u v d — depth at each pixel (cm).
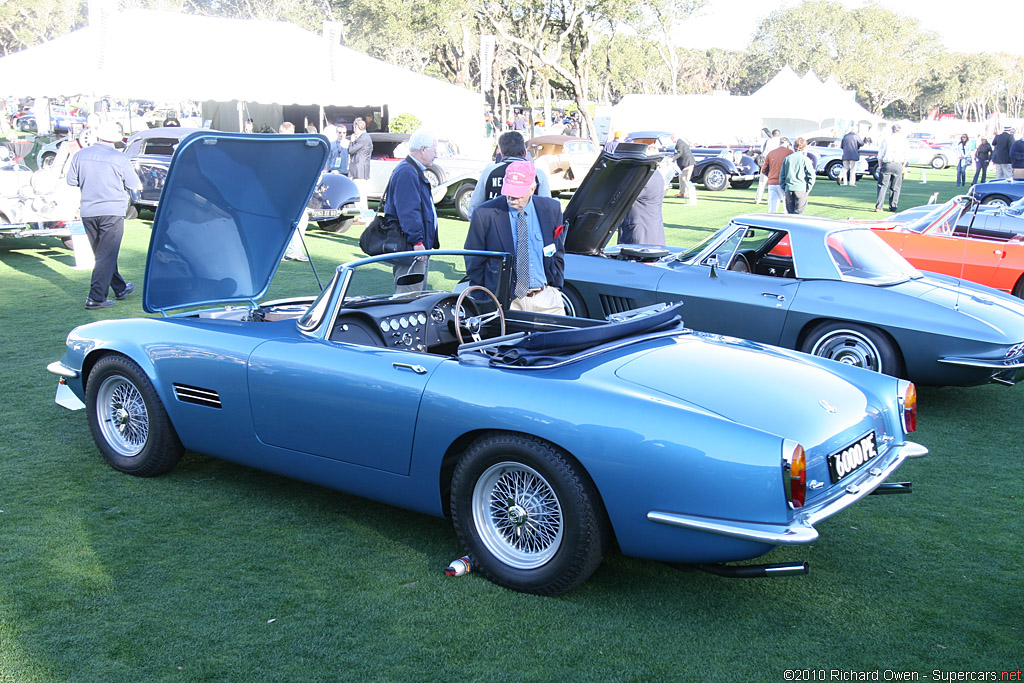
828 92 3794
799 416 312
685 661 289
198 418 415
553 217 489
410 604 324
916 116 12262
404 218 595
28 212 1118
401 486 358
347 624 309
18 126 4278
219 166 418
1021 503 433
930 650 298
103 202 834
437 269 438
